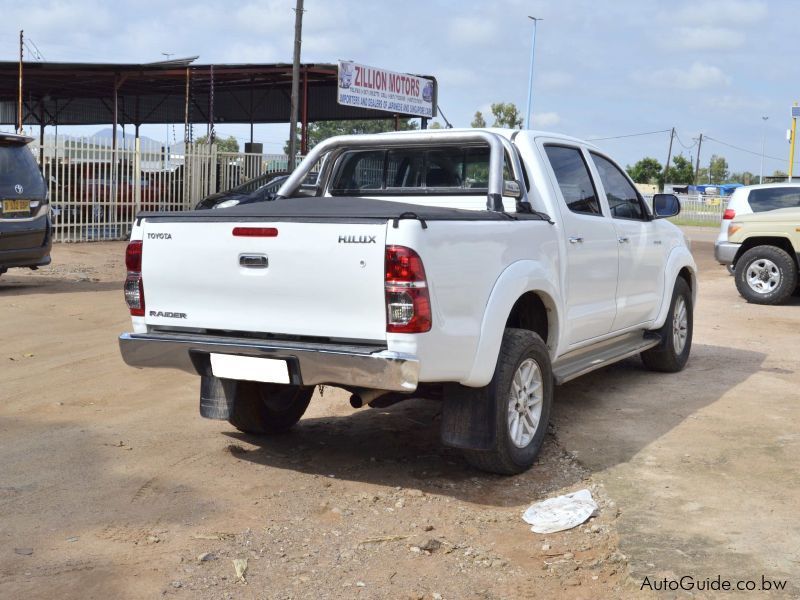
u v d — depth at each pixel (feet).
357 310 14.16
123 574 12.08
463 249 14.78
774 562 12.65
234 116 117.19
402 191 19.62
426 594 11.74
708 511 14.61
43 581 11.81
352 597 11.60
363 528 13.93
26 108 117.60
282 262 14.66
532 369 16.74
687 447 18.13
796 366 26.61
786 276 40.96
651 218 23.89
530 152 18.57
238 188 64.69
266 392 18.49
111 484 15.58
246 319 15.24
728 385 23.89
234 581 11.98
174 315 15.94
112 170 68.74
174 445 17.98
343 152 20.42
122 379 23.36
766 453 17.69
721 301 42.98
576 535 13.73
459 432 15.65
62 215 65.31
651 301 23.62
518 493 15.65
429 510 14.76
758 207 42.78
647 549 13.08
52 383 22.77
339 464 17.13
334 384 15.25
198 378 23.76
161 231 15.88
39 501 14.67
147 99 117.29
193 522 13.97
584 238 19.40
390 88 84.74
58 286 41.98
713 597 11.62
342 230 14.14
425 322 13.87
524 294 17.81
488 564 12.68
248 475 16.31
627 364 26.76
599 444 18.42
